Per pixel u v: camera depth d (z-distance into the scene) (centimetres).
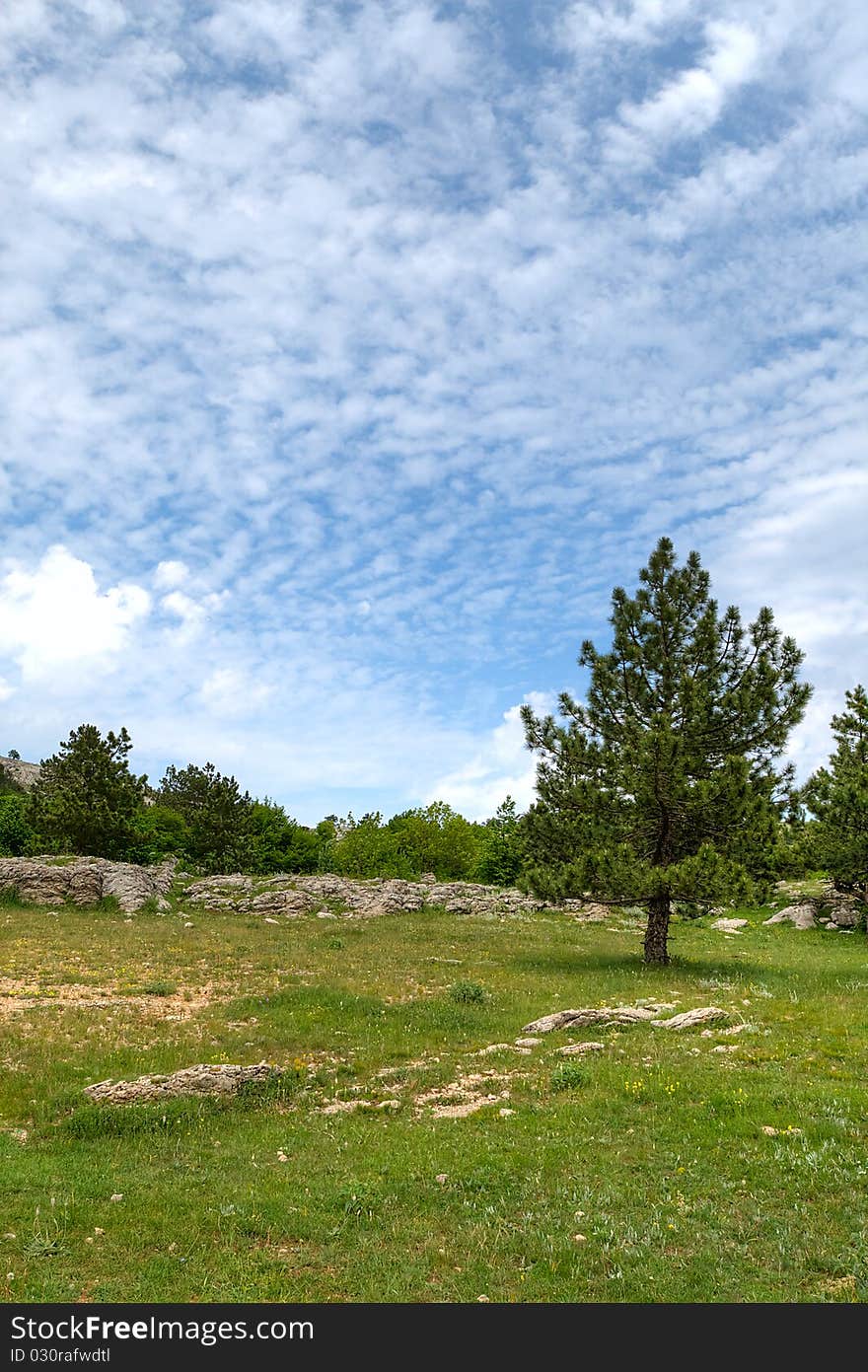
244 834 6944
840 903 4753
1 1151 1274
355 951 3366
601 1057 1767
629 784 3155
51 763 6019
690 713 3212
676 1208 1076
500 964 3200
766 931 4500
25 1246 970
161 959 2928
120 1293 887
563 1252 969
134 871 4575
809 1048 1781
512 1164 1216
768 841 3017
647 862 3209
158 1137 1362
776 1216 1053
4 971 2588
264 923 4109
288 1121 1462
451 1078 1702
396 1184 1156
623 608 3403
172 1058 1767
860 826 3956
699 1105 1442
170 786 8250
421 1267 944
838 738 4806
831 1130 1300
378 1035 2028
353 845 7981
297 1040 1959
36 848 5612
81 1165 1232
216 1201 1109
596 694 3441
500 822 8431
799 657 3212
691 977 2853
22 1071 1645
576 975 2919
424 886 5741
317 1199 1110
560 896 3189
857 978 2870
